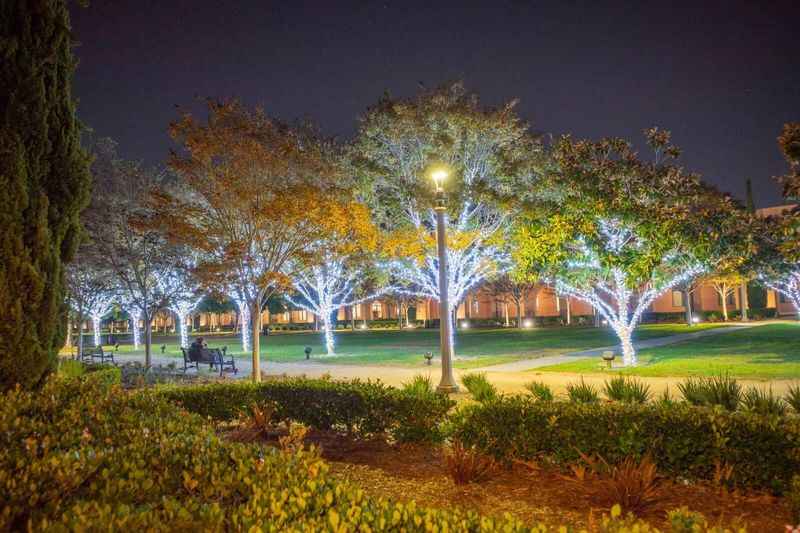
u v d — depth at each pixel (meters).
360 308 96.38
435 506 5.79
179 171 15.09
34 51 7.96
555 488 6.23
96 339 45.59
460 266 25.44
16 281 7.36
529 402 7.31
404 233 23.92
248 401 9.23
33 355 7.43
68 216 8.34
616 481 5.71
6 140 7.45
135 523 2.89
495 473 6.78
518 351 29.28
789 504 5.10
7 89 7.65
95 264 22.47
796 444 5.63
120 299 39.00
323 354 32.03
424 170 23.03
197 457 4.20
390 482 6.60
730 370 17.39
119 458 4.14
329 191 15.43
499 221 23.86
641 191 18.14
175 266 22.17
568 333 47.03
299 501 3.31
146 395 7.19
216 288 16.73
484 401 8.77
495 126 23.02
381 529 3.02
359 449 8.03
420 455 7.72
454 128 22.91
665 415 6.30
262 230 15.90
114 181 21.39
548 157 22.45
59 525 2.75
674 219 17.06
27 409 5.84
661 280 19.86
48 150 8.00
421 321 81.75
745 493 5.80
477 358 25.91
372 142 24.30
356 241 17.05
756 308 64.75
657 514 5.45
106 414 5.84
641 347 29.03
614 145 18.91
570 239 18.86
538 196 21.80
